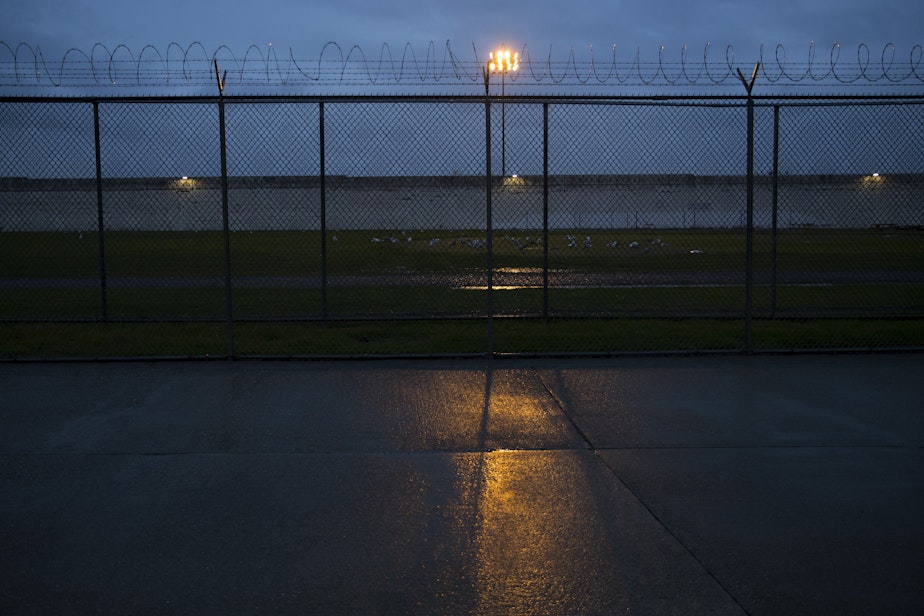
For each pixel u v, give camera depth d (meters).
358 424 6.32
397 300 13.62
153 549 4.11
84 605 3.54
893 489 4.95
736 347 9.31
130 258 23.12
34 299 13.84
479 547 4.14
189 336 10.09
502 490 4.94
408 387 7.51
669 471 5.27
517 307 12.78
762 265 20.91
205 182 13.94
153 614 3.47
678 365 8.48
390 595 3.64
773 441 5.90
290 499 4.78
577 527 4.39
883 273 18.61
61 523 4.43
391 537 4.26
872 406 6.84
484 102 8.62
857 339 9.81
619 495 4.86
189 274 18.50
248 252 25.14
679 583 3.75
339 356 8.64
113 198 16.80
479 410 6.73
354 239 30.27
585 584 3.74
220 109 8.61
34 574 3.84
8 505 4.68
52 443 5.83
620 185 11.07
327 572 3.86
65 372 8.09
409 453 5.63
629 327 10.66
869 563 3.95
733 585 3.73
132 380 7.76
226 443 5.84
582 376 7.98
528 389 7.45
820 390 7.39
